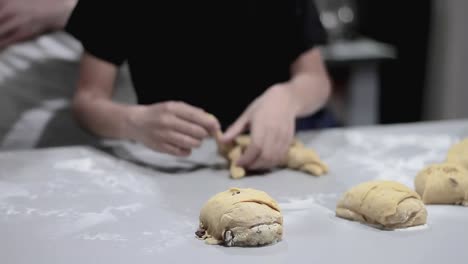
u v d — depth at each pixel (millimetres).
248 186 1107
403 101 2922
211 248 873
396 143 1318
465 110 2828
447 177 1016
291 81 1409
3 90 1699
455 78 2811
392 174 1149
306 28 1453
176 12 1420
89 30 1377
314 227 936
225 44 1455
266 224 876
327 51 2447
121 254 859
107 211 998
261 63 1487
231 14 1436
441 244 879
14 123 1676
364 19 2904
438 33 2811
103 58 1385
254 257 848
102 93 1401
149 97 1473
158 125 1217
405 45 2854
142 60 1453
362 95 2461
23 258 853
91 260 845
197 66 1460
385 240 892
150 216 979
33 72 1751
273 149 1168
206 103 1482
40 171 1175
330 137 1364
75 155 1267
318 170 1149
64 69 1781
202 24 1435
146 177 1153
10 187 1096
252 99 1496
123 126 1291
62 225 948
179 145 1201
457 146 1155
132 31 1410
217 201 901
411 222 928
